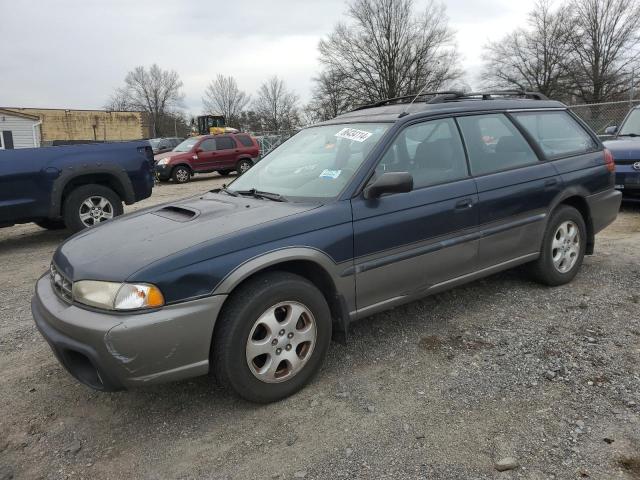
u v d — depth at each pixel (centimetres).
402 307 436
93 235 335
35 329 433
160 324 260
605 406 286
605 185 495
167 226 319
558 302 434
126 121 4212
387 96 5034
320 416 291
